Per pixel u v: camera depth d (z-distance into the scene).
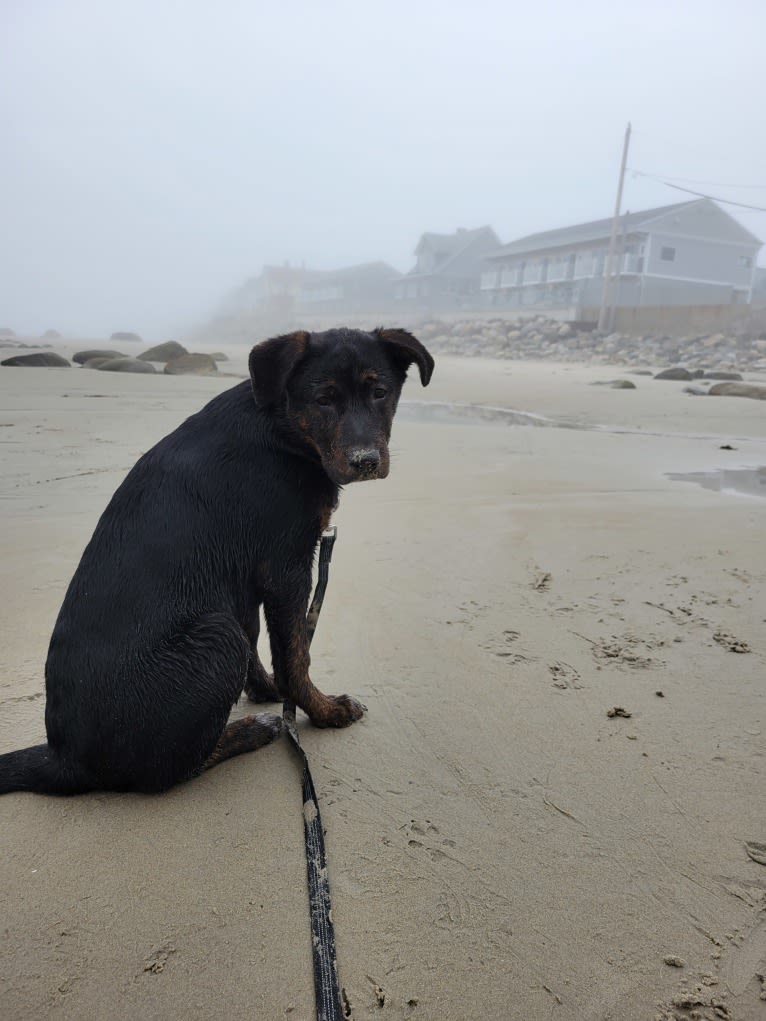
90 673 2.65
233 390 3.23
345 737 3.28
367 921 2.24
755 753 3.13
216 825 2.67
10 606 4.34
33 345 41.09
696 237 60.75
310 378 3.01
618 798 2.84
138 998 1.97
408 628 4.29
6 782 2.79
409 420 13.63
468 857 2.53
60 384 16.05
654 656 3.97
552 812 2.76
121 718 2.64
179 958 2.10
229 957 2.11
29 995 1.96
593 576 5.14
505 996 2.01
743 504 7.12
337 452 2.92
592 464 9.21
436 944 2.17
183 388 16.17
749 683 3.69
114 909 2.27
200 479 2.93
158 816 2.71
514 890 2.38
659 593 4.84
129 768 2.71
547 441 10.95
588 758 3.09
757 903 2.34
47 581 4.73
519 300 73.38
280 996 1.99
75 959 2.08
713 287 62.78
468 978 2.06
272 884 2.39
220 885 2.38
